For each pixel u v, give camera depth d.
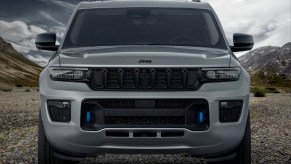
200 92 4.71
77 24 6.13
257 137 9.96
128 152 4.81
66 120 4.80
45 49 6.09
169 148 4.72
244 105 4.92
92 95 4.69
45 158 5.27
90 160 7.08
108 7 6.38
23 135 10.38
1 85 173.62
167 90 4.68
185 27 6.04
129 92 4.65
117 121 4.69
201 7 6.41
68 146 4.84
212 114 4.72
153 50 5.23
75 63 4.87
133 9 6.27
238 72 4.96
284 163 6.80
